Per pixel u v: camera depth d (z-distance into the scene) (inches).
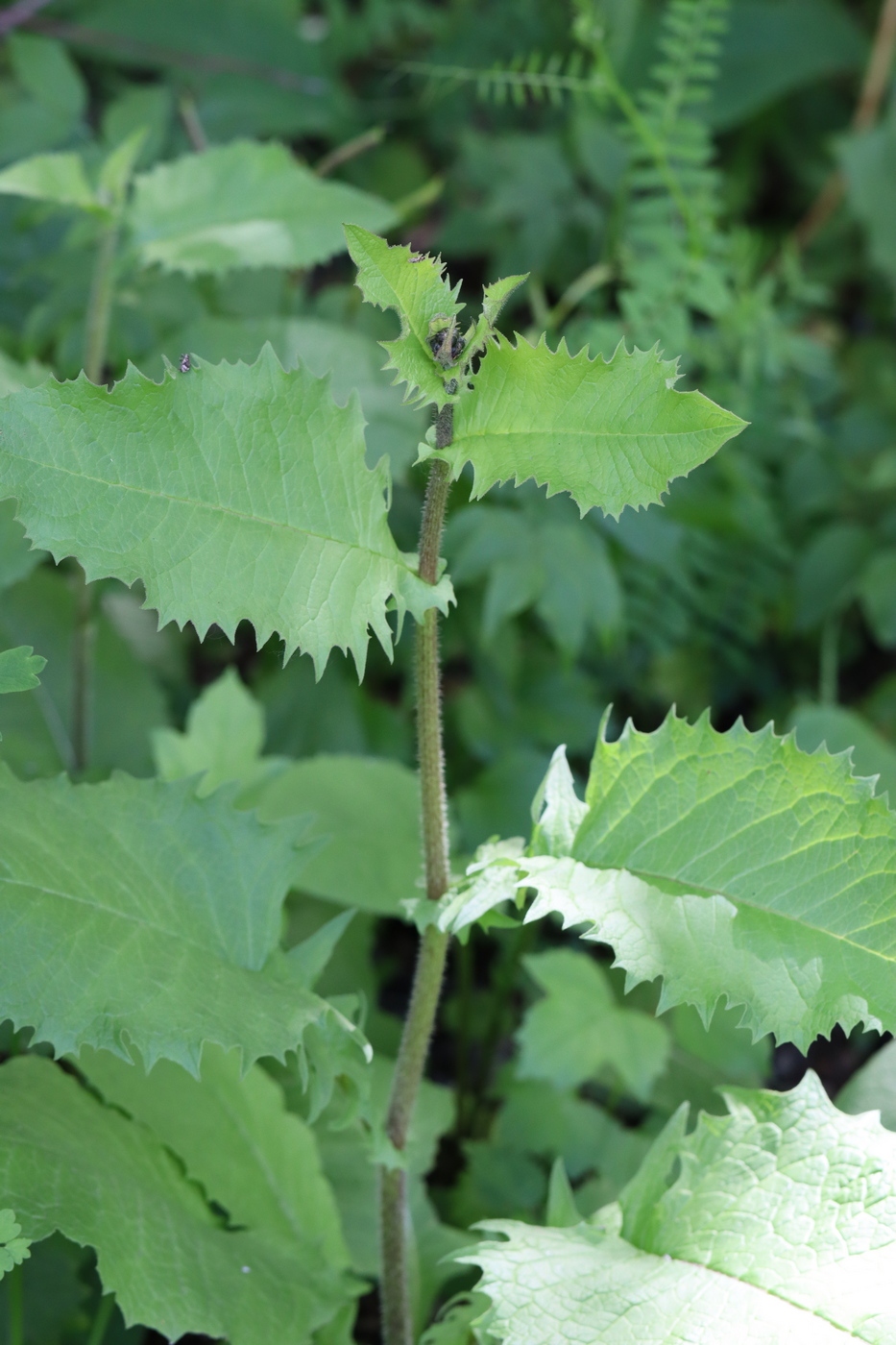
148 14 89.1
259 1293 40.8
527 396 36.4
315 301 67.1
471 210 83.9
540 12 88.0
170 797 40.4
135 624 70.2
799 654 84.0
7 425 36.0
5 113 67.3
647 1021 50.4
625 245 70.2
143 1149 42.3
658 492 36.3
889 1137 39.4
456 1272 46.4
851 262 97.9
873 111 96.2
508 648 69.7
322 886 49.8
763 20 100.6
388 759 66.7
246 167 50.2
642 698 79.0
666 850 38.6
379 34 91.1
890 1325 37.5
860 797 38.2
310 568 37.0
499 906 40.5
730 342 71.3
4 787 39.6
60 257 60.3
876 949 38.1
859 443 86.6
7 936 38.1
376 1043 54.0
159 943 39.1
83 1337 45.9
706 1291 38.6
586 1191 49.4
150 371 53.9
